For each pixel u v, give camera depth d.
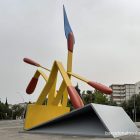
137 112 83.19
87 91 96.94
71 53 27.22
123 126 20.98
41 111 25.88
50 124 21.58
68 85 24.34
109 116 20.08
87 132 19.36
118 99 156.12
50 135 20.78
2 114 107.00
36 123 25.39
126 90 151.25
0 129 30.38
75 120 20.36
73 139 17.66
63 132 20.61
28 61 30.17
